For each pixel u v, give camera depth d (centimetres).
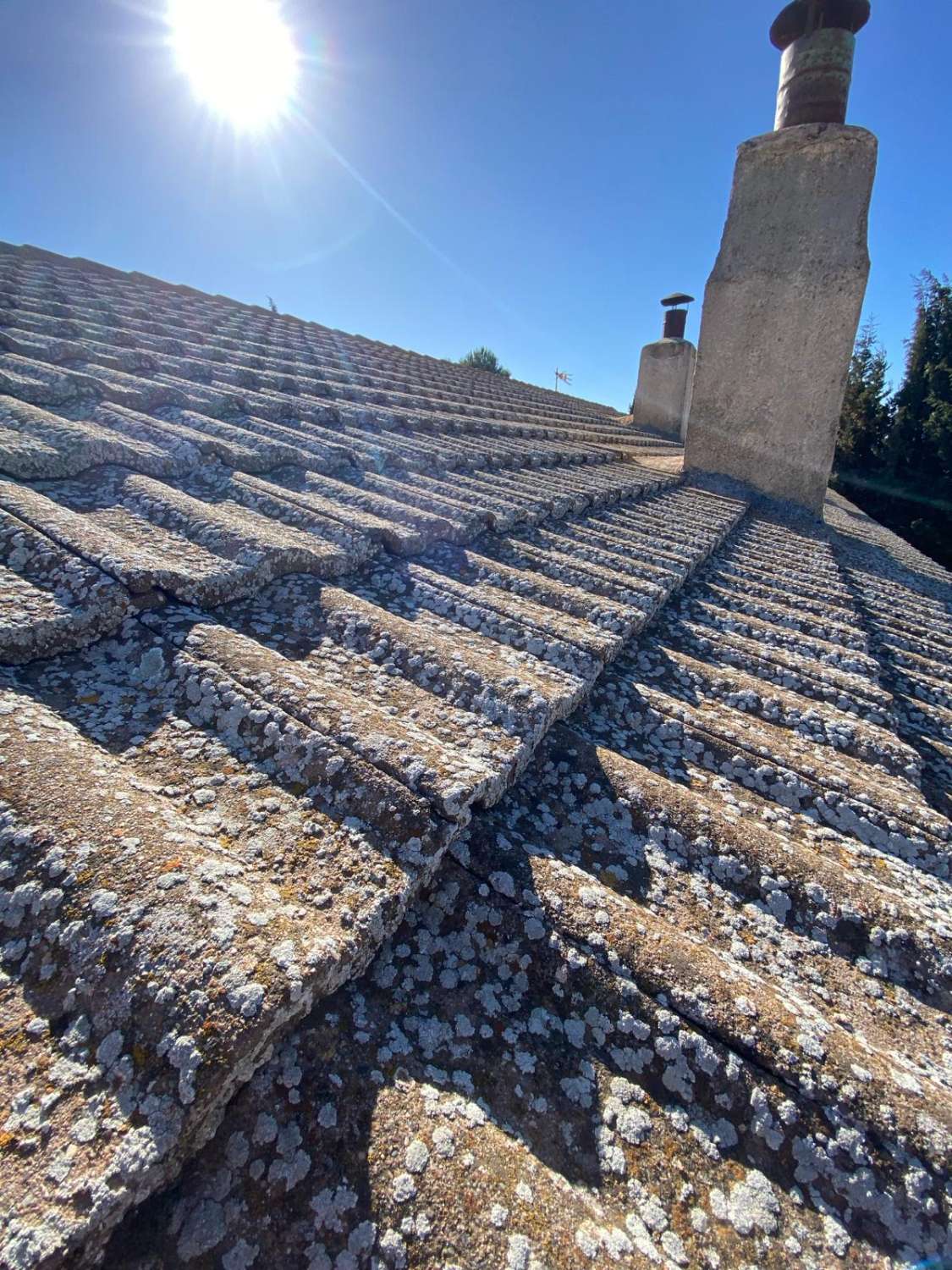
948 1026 132
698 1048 112
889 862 171
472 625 224
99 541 176
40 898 97
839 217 550
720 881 152
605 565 318
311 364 606
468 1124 99
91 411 292
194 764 134
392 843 122
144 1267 79
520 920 128
